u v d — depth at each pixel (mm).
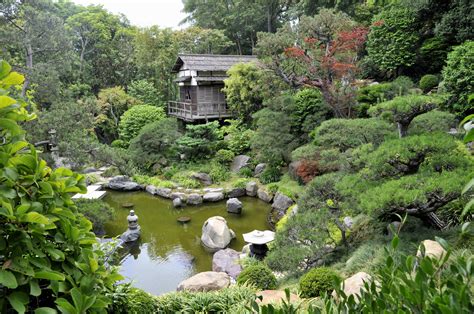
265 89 11938
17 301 1083
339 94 9539
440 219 4145
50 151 8219
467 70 6613
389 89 9766
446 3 9953
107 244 3150
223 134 14164
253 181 11172
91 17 21891
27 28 8703
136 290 3123
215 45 20391
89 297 1225
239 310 3152
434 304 856
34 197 1232
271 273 4594
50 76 8742
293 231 4848
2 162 1176
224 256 6680
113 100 17438
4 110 1285
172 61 19141
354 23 9555
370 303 1017
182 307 3453
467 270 936
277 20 22266
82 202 8008
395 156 4016
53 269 1287
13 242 1110
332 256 4660
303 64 9586
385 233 4473
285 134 10391
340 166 5656
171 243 7980
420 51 10469
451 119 4840
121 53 21297
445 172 3793
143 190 11906
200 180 11617
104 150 10258
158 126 12875
